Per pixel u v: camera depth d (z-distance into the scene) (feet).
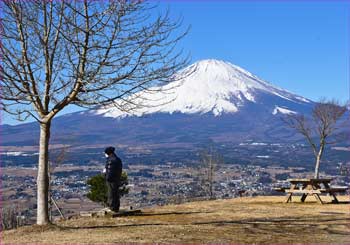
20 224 51.62
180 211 52.70
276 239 36.45
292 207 57.11
